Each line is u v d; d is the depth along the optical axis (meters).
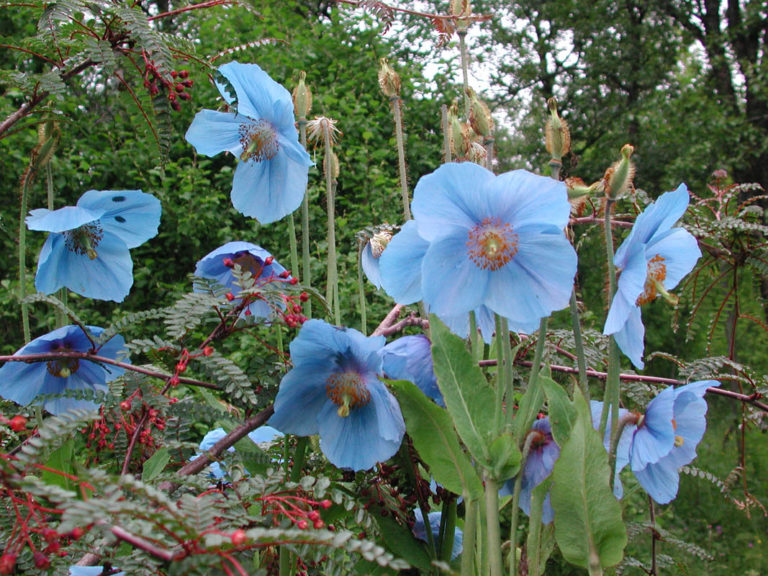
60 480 0.48
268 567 0.56
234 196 0.61
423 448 0.47
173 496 0.47
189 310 0.46
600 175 4.84
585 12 5.12
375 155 2.42
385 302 2.07
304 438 0.53
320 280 2.10
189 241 2.35
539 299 0.47
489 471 0.44
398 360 0.53
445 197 0.46
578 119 5.21
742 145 4.07
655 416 0.48
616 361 0.47
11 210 2.24
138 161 2.40
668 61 5.08
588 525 0.43
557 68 5.46
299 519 0.40
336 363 0.51
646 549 1.61
